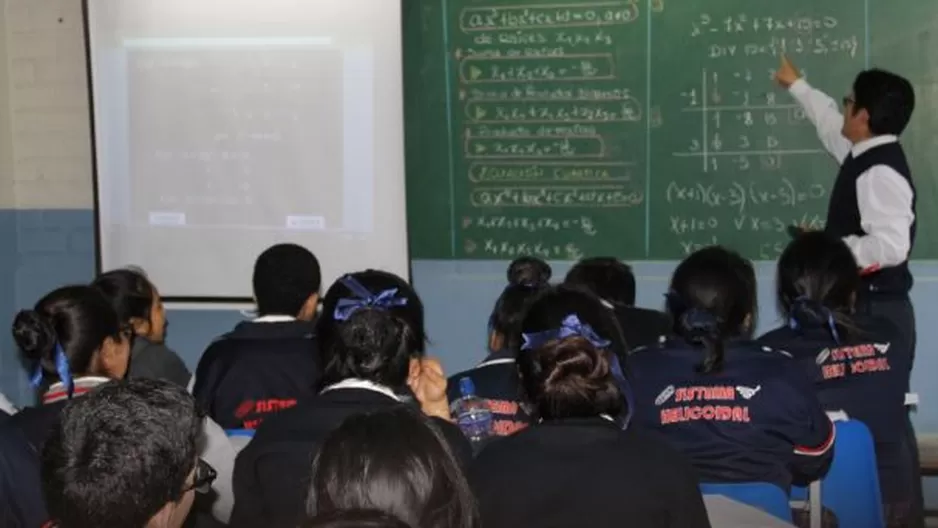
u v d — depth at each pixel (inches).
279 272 116.0
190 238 183.3
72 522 51.7
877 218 144.6
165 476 52.6
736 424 91.6
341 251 178.7
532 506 67.0
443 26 173.9
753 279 101.7
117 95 183.0
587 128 171.3
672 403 92.9
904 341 114.0
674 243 170.4
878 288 148.0
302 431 75.7
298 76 177.2
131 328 112.5
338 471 45.3
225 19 178.5
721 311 97.4
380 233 177.0
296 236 179.9
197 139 181.3
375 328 77.9
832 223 152.5
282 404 107.4
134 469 51.4
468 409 100.0
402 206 175.8
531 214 174.9
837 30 160.7
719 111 166.2
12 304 193.6
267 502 74.8
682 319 94.7
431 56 175.0
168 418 53.4
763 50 163.6
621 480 67.0
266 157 179.6
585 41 169.5
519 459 68.4
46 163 191.9
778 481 92.0
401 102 173.8
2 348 193.5
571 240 173.9
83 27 186.4
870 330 110.5
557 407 70.4
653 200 170.4
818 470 95.3
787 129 164.1
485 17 172.2
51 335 83.7
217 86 179.8
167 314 189.0
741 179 166.9
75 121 190.4
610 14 168.1
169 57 180.7
